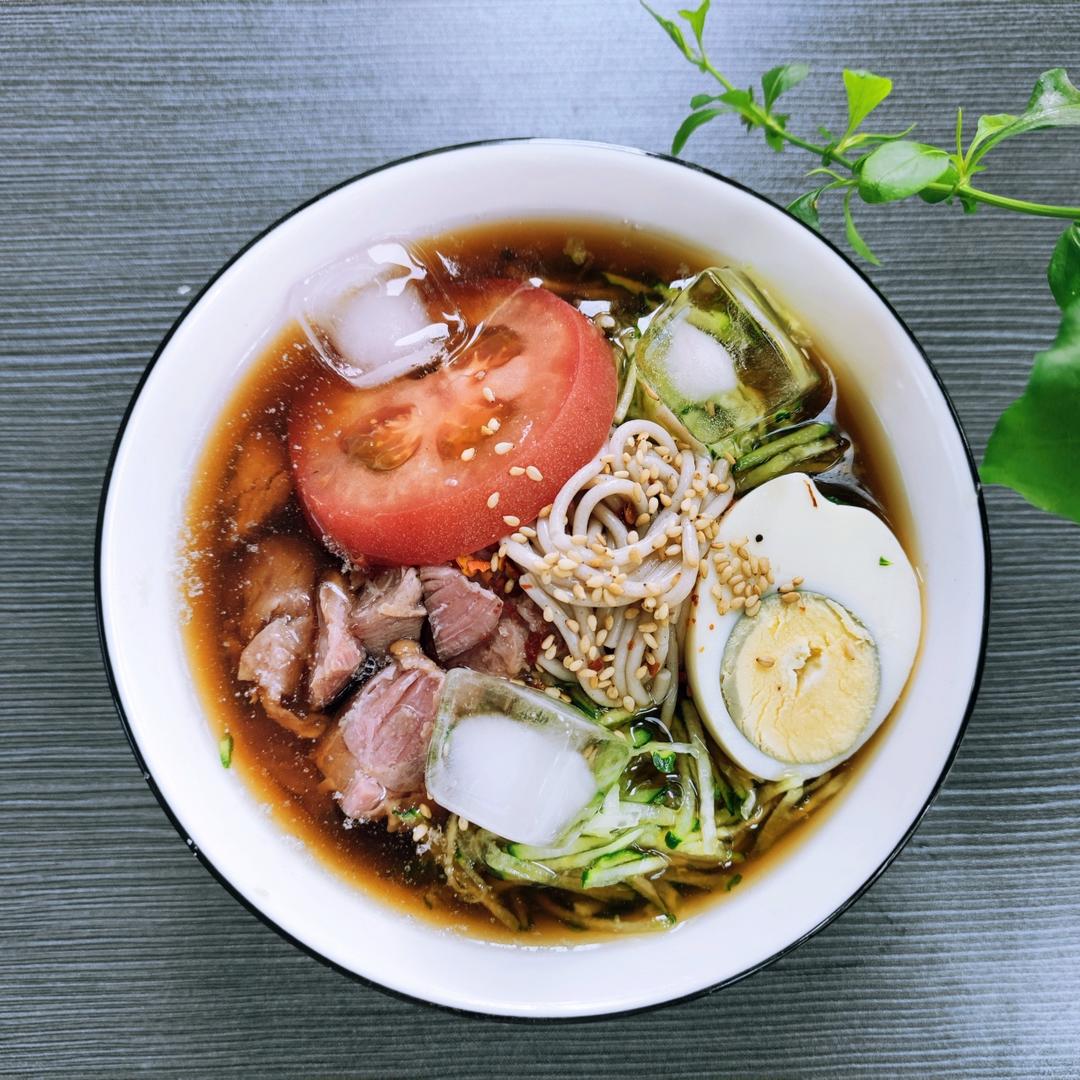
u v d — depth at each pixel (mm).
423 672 328
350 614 332
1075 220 315
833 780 334
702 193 328
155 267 361
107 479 325
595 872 331
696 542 327
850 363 332
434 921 330
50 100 361
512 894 332
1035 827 359
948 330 363
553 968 323
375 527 324
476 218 337
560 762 319
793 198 362
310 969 353
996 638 361
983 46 366
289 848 331
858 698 329
